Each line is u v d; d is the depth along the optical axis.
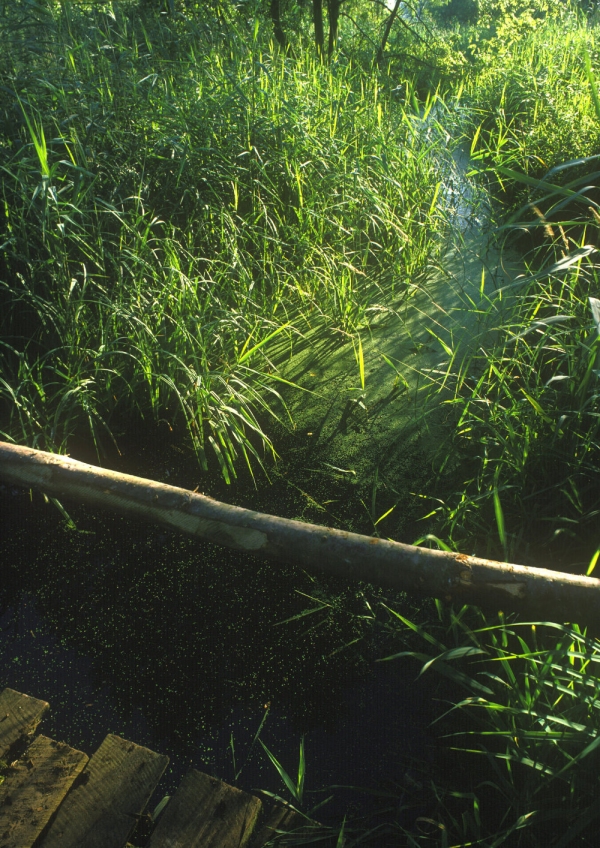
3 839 1.74
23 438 3.16
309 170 4.65
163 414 3.38
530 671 2.10
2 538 2.74
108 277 3.72
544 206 4.75
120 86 4.64
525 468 2.69
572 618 1.74
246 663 2.29
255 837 1.80
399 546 1.84
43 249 3.63
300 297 4.17
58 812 1.82
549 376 3.24
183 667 2.27
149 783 1.88
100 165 4.05
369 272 4.49
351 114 5.28
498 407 2.91
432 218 4.69
